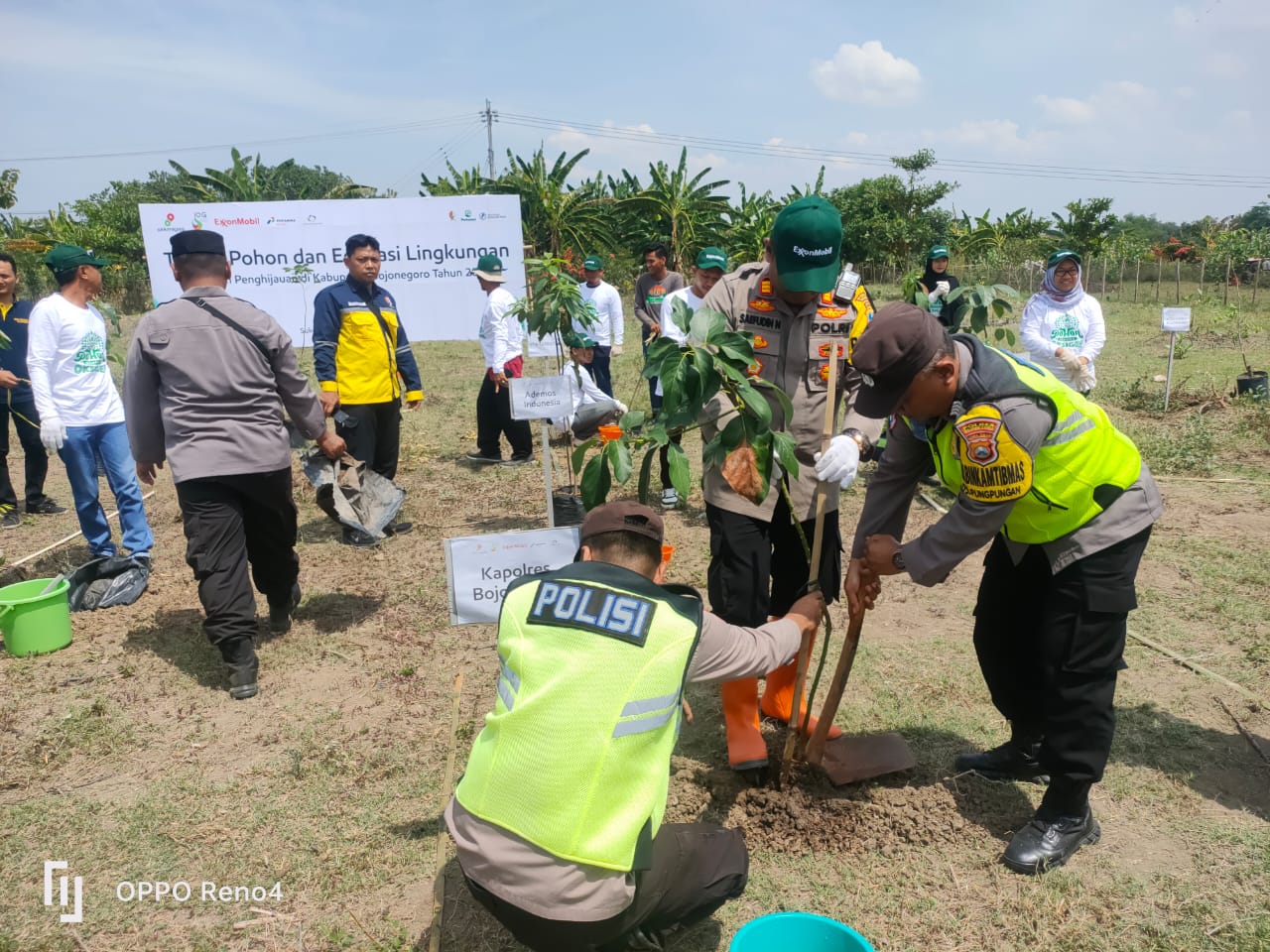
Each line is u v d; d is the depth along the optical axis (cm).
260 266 892
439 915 261
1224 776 326
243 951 256
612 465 262
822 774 321
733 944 202
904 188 3650
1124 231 3791
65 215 2745
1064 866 281
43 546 630
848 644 301
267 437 409
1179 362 1350
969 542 256
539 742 199
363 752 355
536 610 211
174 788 333
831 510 326
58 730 373
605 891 199
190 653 450
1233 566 524
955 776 325
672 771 333
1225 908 260
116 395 536
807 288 285
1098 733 270
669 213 3328
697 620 213
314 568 570
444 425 1009
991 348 254
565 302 541
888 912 263
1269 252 2698
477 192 3203
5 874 288
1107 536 257
